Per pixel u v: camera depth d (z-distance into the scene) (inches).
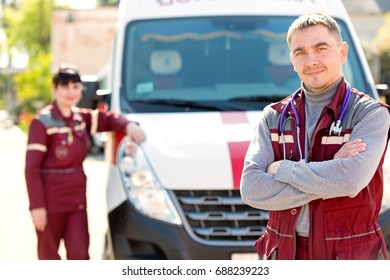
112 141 205.5
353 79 218.8
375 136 114.3
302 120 118.8
